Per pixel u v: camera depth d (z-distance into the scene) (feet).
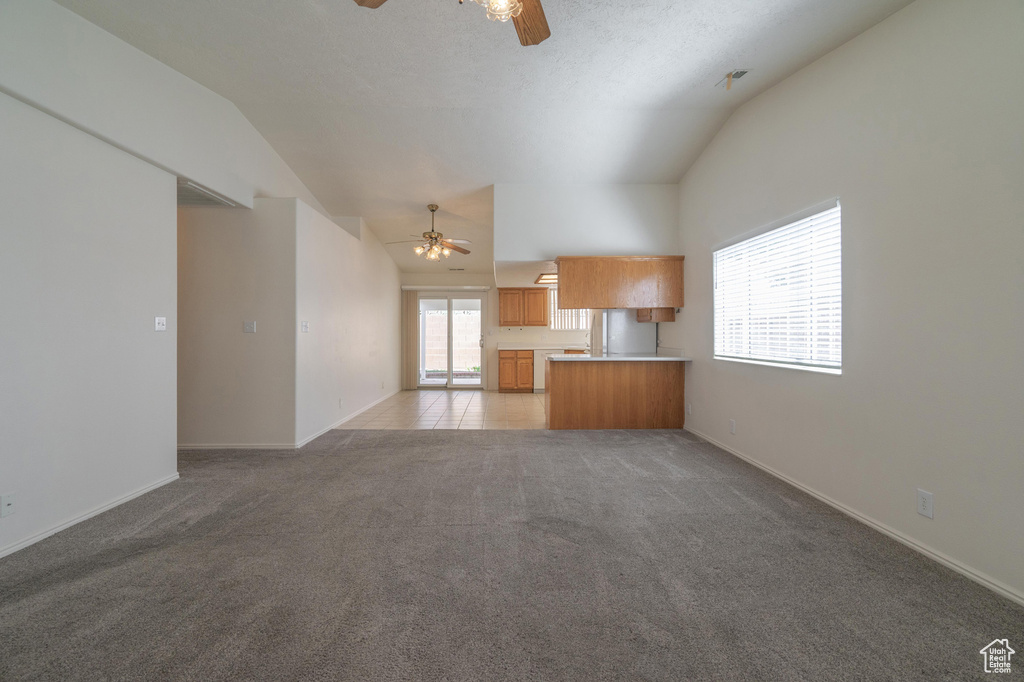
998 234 6.32
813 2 8.36
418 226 23.21
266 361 14.53
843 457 9.24
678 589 6.46
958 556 6.91
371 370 23.80
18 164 7.63
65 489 8.43
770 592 6.38
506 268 20.01
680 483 11.04
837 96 9.43
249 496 10.16
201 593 6.34
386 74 11.95
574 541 7.97
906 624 5.66
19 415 7.63
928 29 7.39
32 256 7.84
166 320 10.95
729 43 10.07
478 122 14.38
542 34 6.95
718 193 14.61
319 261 16.40
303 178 17.74
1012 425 6.17
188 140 11.53
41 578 6.70
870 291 8.54
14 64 7.42
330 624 5.66
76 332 8.65
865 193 8.65
